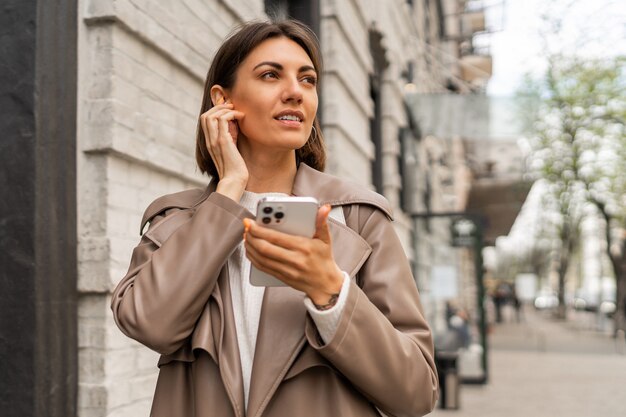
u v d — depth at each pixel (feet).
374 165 31.01
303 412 4.19
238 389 4.20
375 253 4.68
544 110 53.98
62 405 8.77
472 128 34.35
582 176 68.18
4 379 8.23
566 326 104.42
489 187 63.82
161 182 11.56
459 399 27.04
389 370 4.10
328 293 4.00
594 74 50.60
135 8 10.25
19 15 8.58
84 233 9.55
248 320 4.55
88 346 9.44
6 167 8.45
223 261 4.34
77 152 9.46
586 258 147.54
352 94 24.17
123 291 4.57
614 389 33.45
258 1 16.25
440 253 37.40
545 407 27.71
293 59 4.75
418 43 41.45
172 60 11.75
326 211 3.80
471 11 59.31
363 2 25.85
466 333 36.47
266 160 5.02
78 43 9.58
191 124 12.65
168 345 4.23
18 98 8.50
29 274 8.30
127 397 9.90
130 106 10.25
